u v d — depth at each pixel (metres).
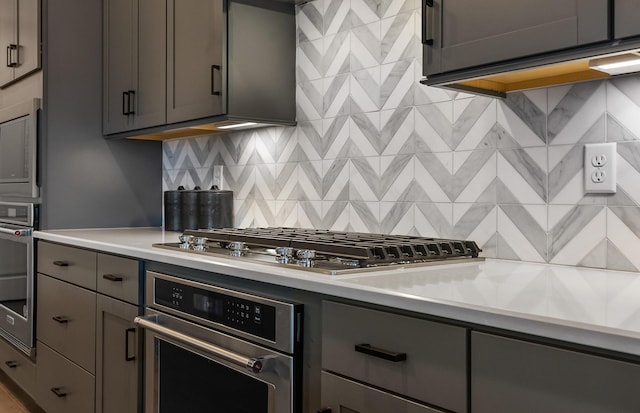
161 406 2.01
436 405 1.15
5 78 3.34
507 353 1.04
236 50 2.33
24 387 3.05
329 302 1.37
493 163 1.84
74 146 3.08
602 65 1.38
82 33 3.10
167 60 2.62
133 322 2.12
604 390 0.91
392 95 2.12
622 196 1.55
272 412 1.52
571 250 1.66
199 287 1.78
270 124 2.45
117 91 3.01
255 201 2.75
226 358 1.59
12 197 3.18
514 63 1.38
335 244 1.66
